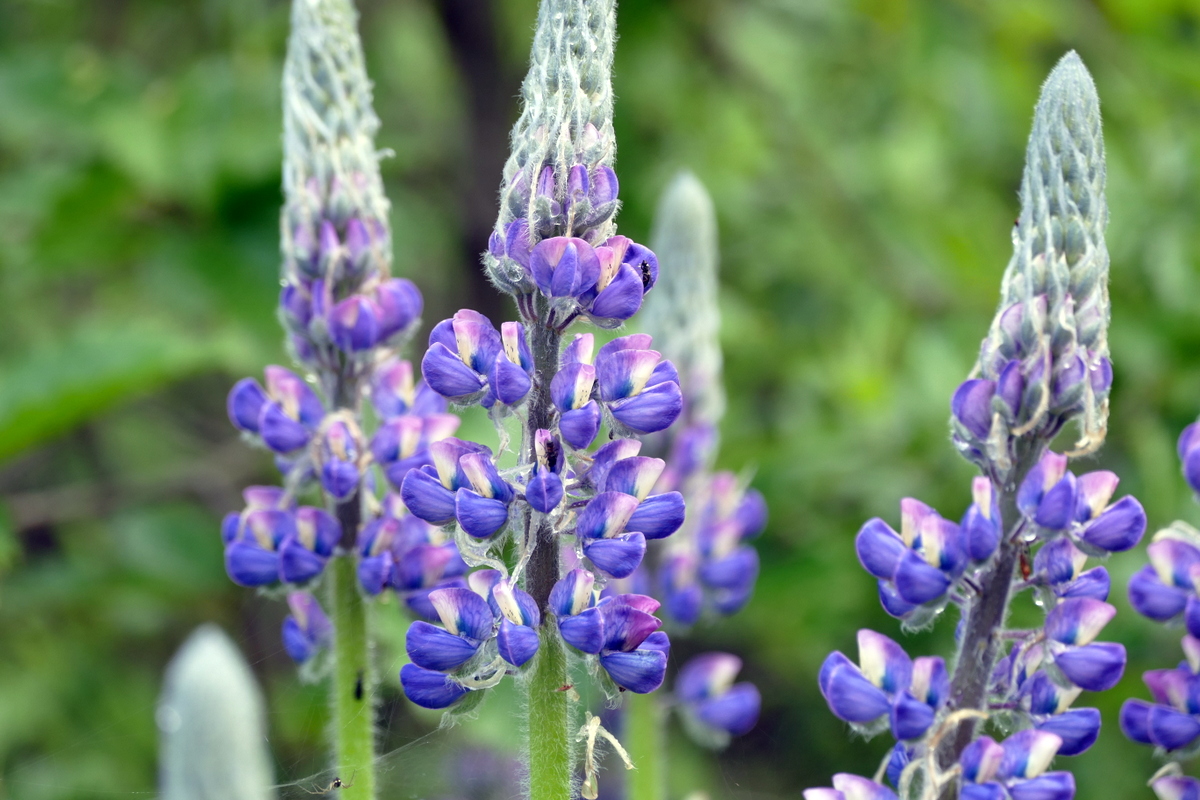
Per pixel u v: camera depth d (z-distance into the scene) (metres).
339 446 4.01
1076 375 3.16
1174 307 8.56
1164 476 8.17
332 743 4.22
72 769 9.28
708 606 5.94
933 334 9.48
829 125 11.70
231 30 11.04
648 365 3.17
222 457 10.77
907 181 10.70
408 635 3.14
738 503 6.09
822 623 9.05
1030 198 3.23
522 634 3.03
